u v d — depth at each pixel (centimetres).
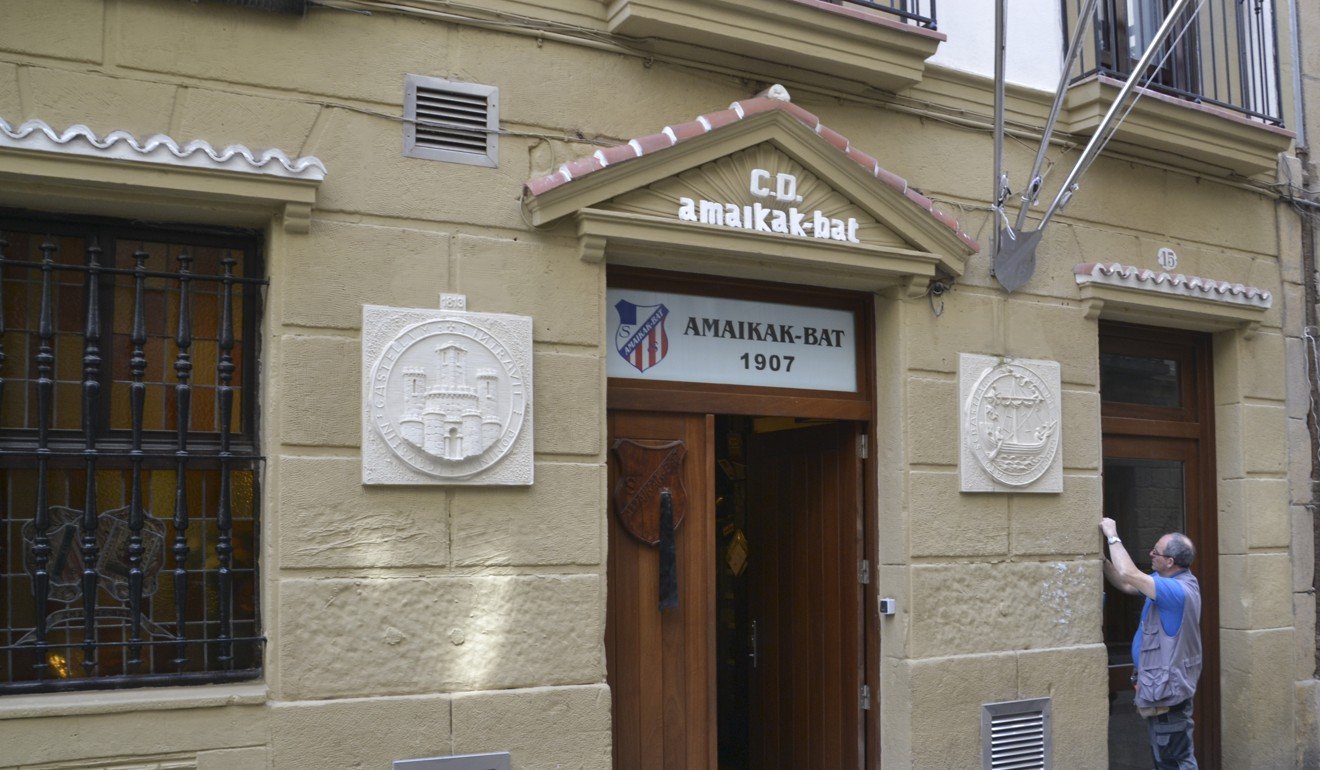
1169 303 688
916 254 589
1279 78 748
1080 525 654
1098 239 681
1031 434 636
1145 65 611
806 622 657
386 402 474
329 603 462
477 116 509
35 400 450
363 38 489
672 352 568
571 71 531
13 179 425
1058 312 658
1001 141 611
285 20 475
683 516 566
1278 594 735
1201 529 741
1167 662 593
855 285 602
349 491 469
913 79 595
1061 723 631
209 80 461
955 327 618
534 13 523
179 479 462
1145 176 705
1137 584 604
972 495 616
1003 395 627
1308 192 779
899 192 580
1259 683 718
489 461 489
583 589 508
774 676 689
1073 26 688
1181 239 718
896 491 598
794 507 672
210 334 477
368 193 483
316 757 454
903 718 586
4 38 432
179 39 457
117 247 465
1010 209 647
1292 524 748
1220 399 744
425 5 501
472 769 478
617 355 554
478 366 491
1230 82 751
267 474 466
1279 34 777
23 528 446
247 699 446
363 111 485
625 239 522
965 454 611
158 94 453
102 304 459
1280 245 764
